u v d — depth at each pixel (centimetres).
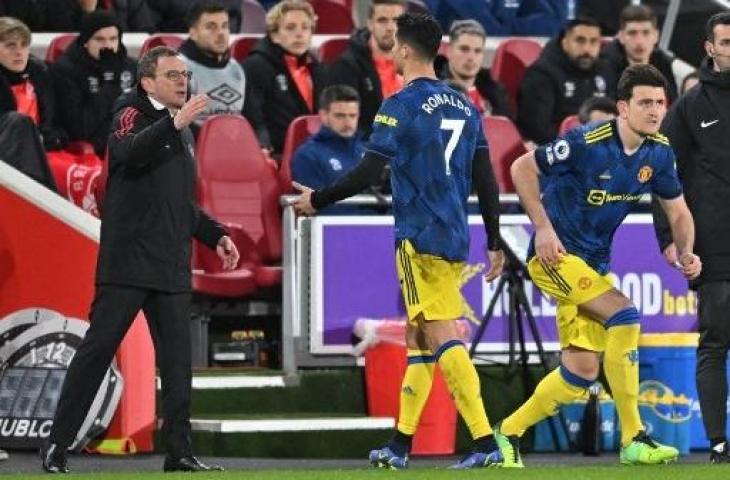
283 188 4294
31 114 4275
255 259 4159
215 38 4441
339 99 4144
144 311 3250
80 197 4181
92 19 4388
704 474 2889
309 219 3906
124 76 4434
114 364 3675
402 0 4575
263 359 4141
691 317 4078
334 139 4166
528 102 4803
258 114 4550
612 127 3120
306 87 4653
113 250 3178
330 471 2991
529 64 5103
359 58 4569
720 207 3441
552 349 4006
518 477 2791
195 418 3738
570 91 4803
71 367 3200
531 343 3997
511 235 3928
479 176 3127
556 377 3238
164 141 3086
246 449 3638
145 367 3706
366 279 3928
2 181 3744
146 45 4744
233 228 4131
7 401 3722
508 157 4422
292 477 2822
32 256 3744
